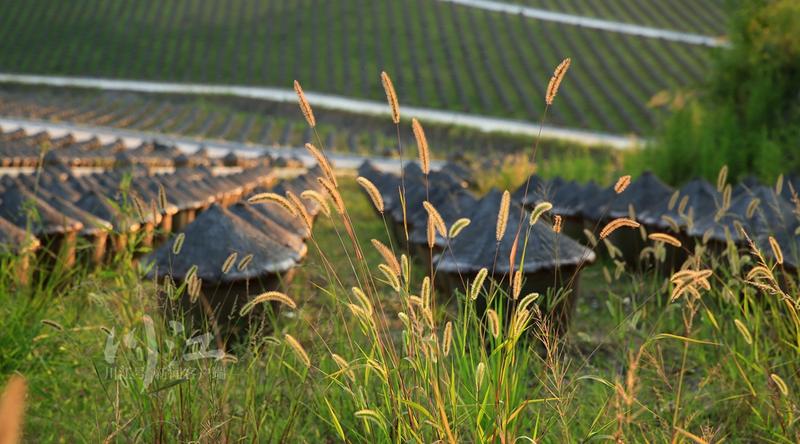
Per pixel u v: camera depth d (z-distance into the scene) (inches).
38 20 4370.1
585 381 219.1
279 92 3420.3
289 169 1423.5
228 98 3221.0
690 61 3735.2
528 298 127.5
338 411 178.5
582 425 172.2
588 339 217.3
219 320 249.0
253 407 166.1
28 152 901.8
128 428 165.8
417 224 445.1
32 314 217.0
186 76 3663.9
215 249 256.1
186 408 162.9
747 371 205.9
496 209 297.7
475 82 3501.5
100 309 218.2
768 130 613.0
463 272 272.5
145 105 2935.5
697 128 649.6
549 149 2482.8
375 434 163.6
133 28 4315.9
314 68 3745.1
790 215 311.7
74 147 1093.8
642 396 204.2
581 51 3912.4
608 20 4542.3
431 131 2783.0
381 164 1851.6
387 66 3754.9
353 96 3373.5
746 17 653.3
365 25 4338.1
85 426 178.1
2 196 345.1
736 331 231.5
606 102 3169.3
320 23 4375.0
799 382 191.9
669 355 245.9
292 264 269.0
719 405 203.8
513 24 4343.0
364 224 618.2
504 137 2640.3
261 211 368.2
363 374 181.9
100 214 375.2
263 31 4288.9
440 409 125.9
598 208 441.4
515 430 134.0
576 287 280.7
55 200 352.8
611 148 2320.4
